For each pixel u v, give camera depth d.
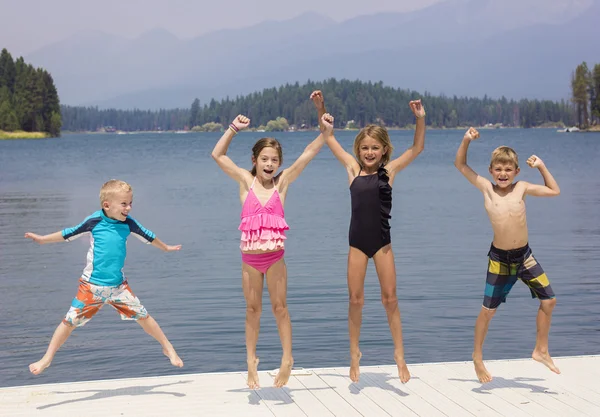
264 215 5.08
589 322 9.08
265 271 5.12
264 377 5.73
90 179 39.53
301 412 4.83
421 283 11.59
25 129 169.50
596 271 12.34
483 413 4.80
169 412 4.83
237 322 9.26
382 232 5.18
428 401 5.06
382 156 5.35
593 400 5.06
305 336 8.64
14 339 8.65
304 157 5.34
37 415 4.77
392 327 5.30
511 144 99.81
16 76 172.00
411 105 5.34
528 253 5.26
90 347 8.30
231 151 81.12
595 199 24.89
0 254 15.06
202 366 7.61
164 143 135.38
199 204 25.70
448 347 8.16
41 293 11.20
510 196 5.26
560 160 53.94
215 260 14.04
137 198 28.19
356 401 5.07
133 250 15.43
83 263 13.92
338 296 10.66
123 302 5.11
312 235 17.44
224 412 4.83
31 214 22.59
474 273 12.40
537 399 5.09
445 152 77.19
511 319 9.33
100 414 4.79
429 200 25.92
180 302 10.41
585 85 157.00
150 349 8.20
